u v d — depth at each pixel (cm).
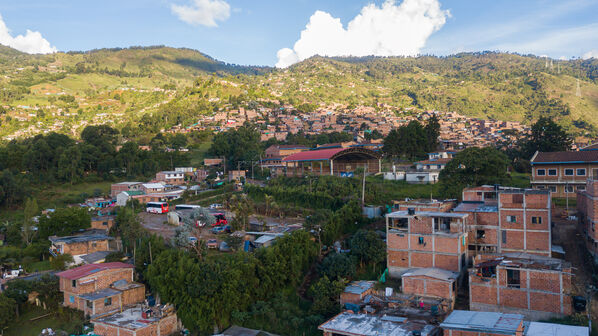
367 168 11900
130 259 7119
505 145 17375
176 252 6122
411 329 4472
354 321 4772
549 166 7950
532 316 4750
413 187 9700
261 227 7931
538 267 4847
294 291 6094
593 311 4653
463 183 8106
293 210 9212
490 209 6172
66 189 14438
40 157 15550
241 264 5856
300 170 12612
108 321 5369
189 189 12888
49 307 6238
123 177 16100
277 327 5369
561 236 6231
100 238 7869
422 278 5247
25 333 5772
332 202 8906
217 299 5491
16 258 8069
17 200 12456
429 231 5781
